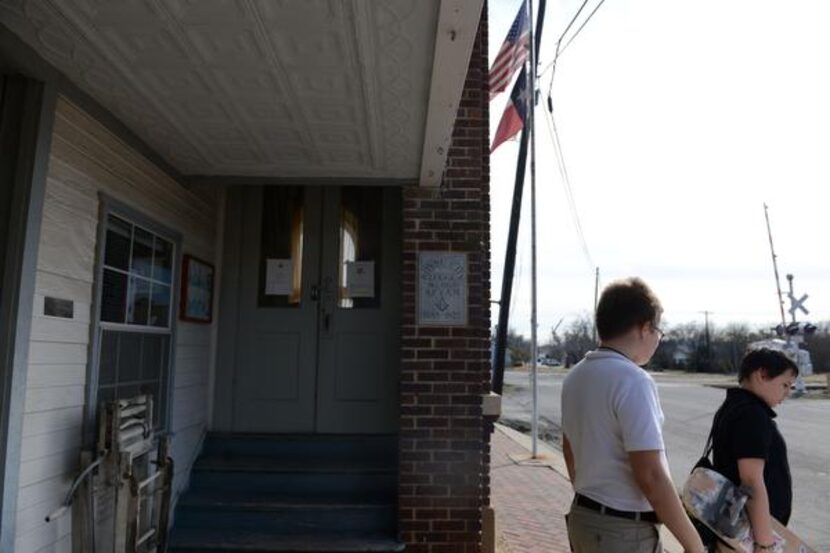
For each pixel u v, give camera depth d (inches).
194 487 211.6
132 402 150.0
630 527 96.0
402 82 131.3
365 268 241.6
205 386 228.2
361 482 212.5
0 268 116.6
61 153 132.7
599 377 101.1
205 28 111.1
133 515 137.0
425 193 210.4
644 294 106.8
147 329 177.8
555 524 264.4
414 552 194.2
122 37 114.0
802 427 667.4
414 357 203.8
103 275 152.3
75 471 138.3
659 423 96.3
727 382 1669.5
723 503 114.7
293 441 228.8
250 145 170.4
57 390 132.5
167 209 189.0
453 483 198.4
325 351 237.5
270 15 107.3
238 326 237.5
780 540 116.0
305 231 242.8
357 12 105.9
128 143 159.2
